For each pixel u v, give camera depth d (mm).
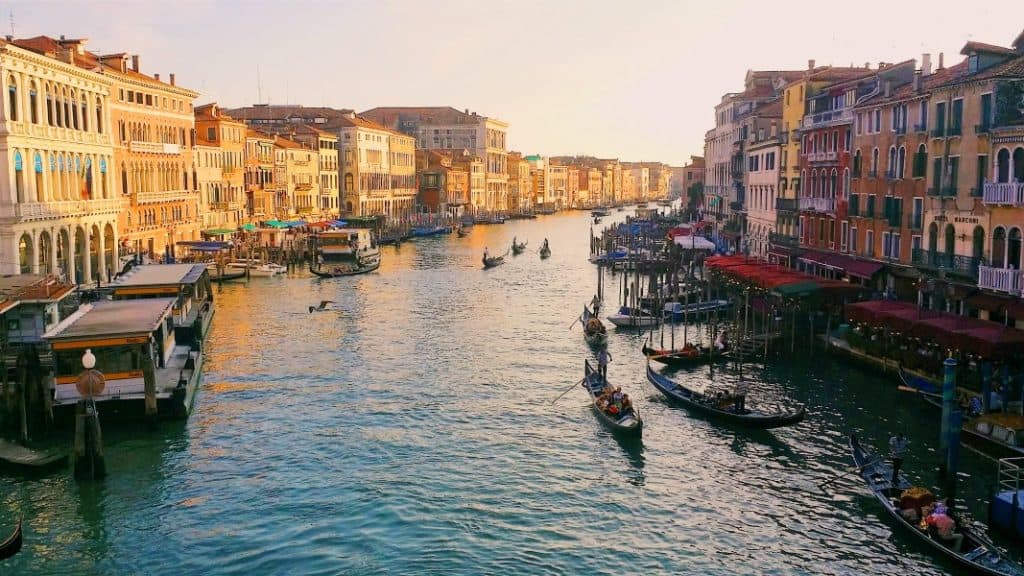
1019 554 20266
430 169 152375
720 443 28547
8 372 30234
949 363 25578
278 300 60406
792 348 41156
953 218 36062
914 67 44406
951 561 20047
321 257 79500
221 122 83188
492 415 31703
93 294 44406
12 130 42594
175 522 22594
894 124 41562
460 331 48781
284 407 32594
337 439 28906
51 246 47062
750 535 22016
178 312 42500
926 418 30609
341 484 25078
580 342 45656
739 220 77312
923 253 37938
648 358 38438
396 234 116188
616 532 22234
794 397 33500
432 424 30609
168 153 71062
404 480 25391
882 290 42719
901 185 40781
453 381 36750
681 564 20625
